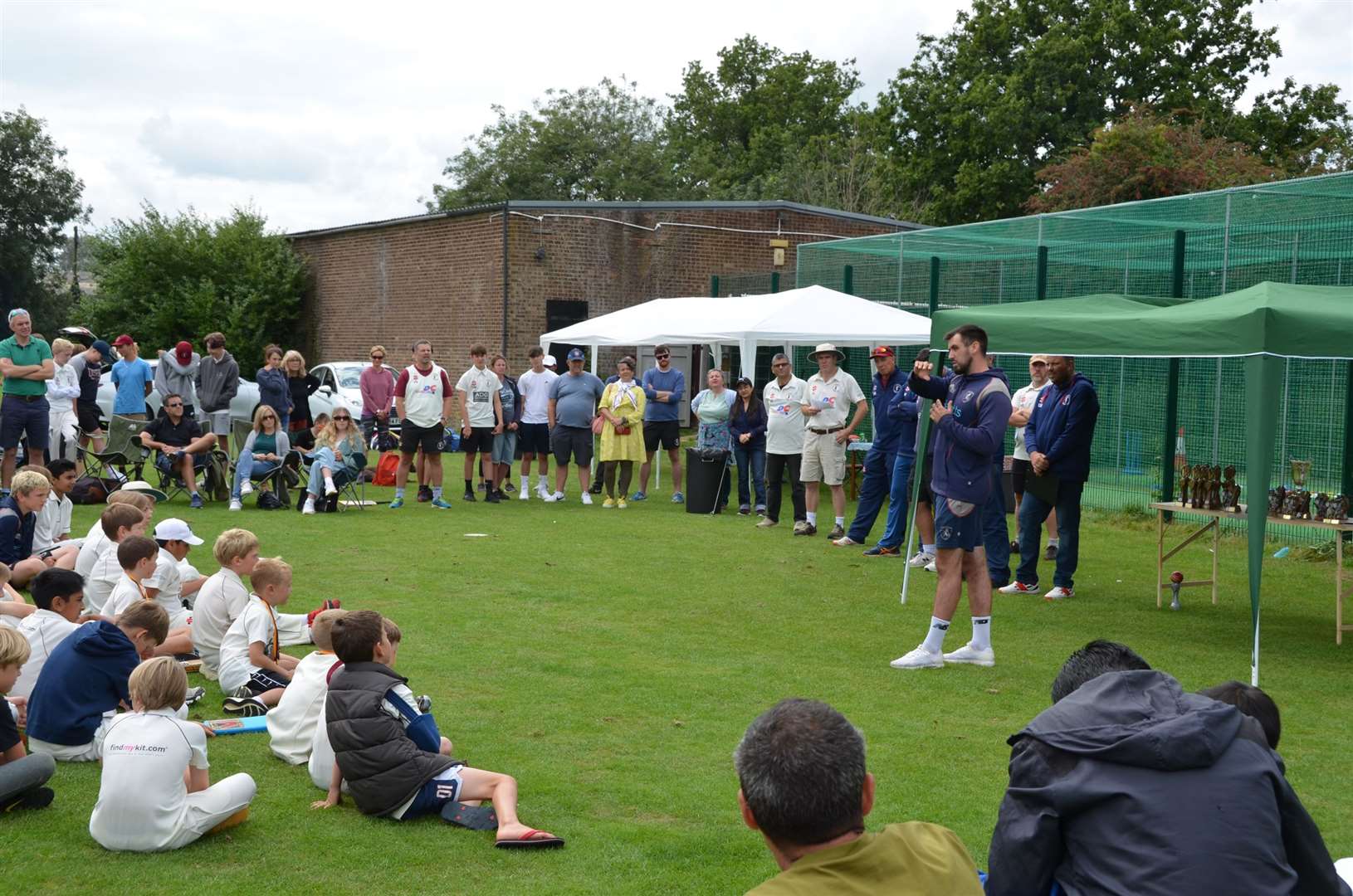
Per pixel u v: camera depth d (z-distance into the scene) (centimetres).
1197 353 705
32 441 1254
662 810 475
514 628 801
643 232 2667
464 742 557
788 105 6162
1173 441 1419
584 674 687
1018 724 608
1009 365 1747
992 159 4072
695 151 5884
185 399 1412
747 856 429
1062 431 960
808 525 1287
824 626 838
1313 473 1298
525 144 5050
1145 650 786
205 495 1460
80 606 592
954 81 4194
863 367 1917
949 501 715
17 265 4831
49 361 1255
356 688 472
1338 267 1230
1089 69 4038
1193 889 253
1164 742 268
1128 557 1202
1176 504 951
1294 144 3906
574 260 2622
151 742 430
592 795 490
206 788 448
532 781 505
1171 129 3178
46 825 450
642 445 1498
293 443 1576
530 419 1537
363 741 462
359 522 1291
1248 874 254
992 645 794
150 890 394
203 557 1050
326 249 3288
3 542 821
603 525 1317
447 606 863
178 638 685
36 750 517
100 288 3469
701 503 1445
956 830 459
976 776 524
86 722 516
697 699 638
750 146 5988
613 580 988
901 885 222
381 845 436
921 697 658
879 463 1198
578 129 5075
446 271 2770
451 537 1196
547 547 1150
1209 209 1342
